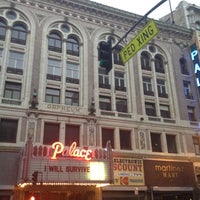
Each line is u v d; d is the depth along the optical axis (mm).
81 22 35406
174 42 41406
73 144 26078
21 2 32594
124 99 34125
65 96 30766
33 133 27156
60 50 32906
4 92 28172
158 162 31781
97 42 35312
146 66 37812
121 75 35375
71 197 27328
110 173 26281
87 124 30000
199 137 36312
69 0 34844
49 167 24297
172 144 34531
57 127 28906
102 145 30344
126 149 31234
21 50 30672
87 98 31344
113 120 31562
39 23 32719
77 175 25062
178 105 37000
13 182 24953
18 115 27344
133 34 38031
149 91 36250
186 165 33375
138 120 33062
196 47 40812
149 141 32562
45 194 26156
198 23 45156
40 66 30547
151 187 29641
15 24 31750
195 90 39438
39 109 28250
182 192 32031
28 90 28781
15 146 26094
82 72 32781
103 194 27891
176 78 38781
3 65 28953
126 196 28812
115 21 37562
